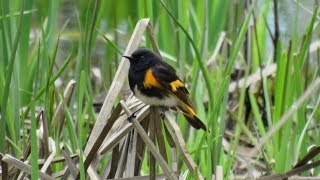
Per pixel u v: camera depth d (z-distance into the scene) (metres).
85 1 19.91
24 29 13.69
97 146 9.39
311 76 16.39
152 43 10.80
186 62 15.20
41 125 10.75
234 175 12.18
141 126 9.06
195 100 12.53
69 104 12.28
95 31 12.61
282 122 8.72
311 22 11.84
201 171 11.26
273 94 15.91
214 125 11.05
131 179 9.39
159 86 10.30
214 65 15.53
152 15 13.19
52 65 11.18
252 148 13.69
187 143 12.23
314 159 11.27
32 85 13.91
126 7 21.00
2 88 11.48
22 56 13.77
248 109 15.61
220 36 15.09
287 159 11.19
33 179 8.51
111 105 9.84
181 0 12.57
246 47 16.69
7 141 11.55
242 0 13.64
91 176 9.36
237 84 15.55
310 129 13.83
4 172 9.49
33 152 8.45
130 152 9.79
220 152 11.19
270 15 18.72
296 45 13.56
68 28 18.78
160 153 9.37
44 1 19.92
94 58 18.33
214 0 15.84
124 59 10.35
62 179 9.87
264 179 9.71
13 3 12.53
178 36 13.45
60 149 11.16
